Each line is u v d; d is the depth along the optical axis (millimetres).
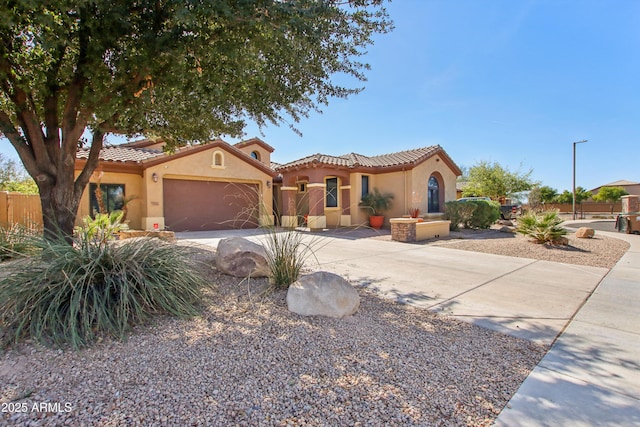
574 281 7207
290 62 6562
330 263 9102
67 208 6684
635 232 16844
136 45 5543
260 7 5043
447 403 2746
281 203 25578
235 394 2801
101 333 3873
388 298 5805
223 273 6641
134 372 3123
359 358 3479
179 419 2475
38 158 6465
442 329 4391
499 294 6164
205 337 3914
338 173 20391
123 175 17125
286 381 3012
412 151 22719
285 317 4566
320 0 5461
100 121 7109
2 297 3855
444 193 23156
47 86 6348
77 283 3951
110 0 4887
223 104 6941
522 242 13305
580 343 4012
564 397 2873
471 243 13188
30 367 3201
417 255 10523
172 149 10438
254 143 26828
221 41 5527
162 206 17500
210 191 19672
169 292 4582
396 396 2822
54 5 4289
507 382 3100
